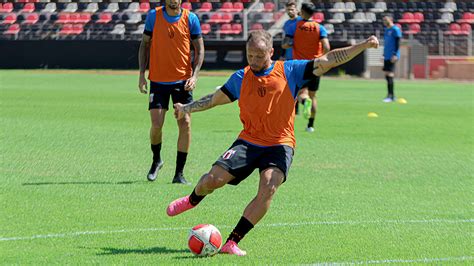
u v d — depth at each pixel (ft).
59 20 313.12
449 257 45.85
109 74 269.03
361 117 142.82
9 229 51.88
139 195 65.31
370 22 311.68
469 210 61.36
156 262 43.14
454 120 140.05
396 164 86.28
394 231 53.26
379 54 290.56
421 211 60.75
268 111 45.44
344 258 45.06
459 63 291.38
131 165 82.07
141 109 148.36
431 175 79.20
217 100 46.98
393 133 117.50
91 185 69.82
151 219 55.77
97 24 310.24
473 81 279.69
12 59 291.99
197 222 54.95
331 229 53.52
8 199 62.69
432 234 52.42
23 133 108.27
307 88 117.39
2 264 42.57
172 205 47.06
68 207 59.77
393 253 46.68
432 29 318.04
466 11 321.52
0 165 80.89
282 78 45.70
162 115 71.51
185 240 49.26
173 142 101.91
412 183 74.13
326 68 45.27
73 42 289.94
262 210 44.57
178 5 69.92
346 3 314.96
